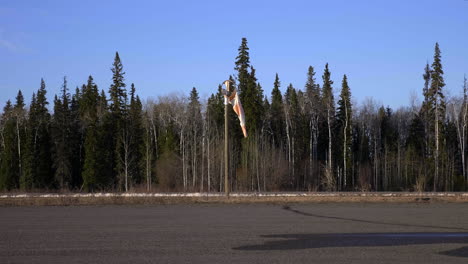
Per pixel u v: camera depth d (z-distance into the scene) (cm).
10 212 2109
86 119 5906
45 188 5494
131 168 5644
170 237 1398
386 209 2236
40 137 5762
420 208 2284
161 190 4831
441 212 2094
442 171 5581
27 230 1541
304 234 1458
